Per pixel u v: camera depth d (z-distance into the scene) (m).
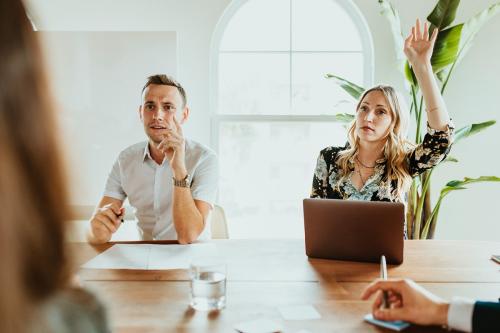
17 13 0.35
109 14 3.18
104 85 3.08
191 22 3.19
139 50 3.08
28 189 0.33
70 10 3.18
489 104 3.16
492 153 3.17
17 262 0.32
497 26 3.12
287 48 3.35
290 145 3.38
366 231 1.45
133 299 1.11
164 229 2.06
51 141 0.35
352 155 2.18
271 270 1.38
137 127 3.10
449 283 1.26
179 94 2.06
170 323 0.97
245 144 3.38
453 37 2.69
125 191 2.12
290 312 1.03
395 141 2.11
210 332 0.92
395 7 3.16
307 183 3.40
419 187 3.01
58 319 0.37
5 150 0.32
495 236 3.21
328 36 3.34
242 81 3.36
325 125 3.36
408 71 2.78
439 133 2.03
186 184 1.80
